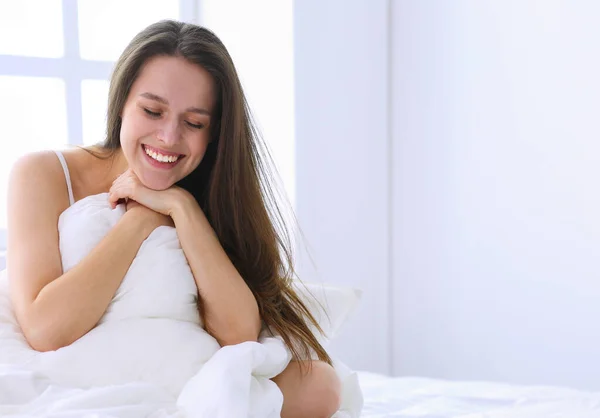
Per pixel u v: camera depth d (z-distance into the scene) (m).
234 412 1.22
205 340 1.43
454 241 2.96
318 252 2.88
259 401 1.32
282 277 1.68
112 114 1.59
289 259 1.72
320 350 1.57
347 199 2.95
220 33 2.90
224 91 1.52
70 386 1.32
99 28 2.80
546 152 2.72
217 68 1.50
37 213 1.48
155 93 1.45
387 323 3.09
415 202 3.06
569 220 2.67
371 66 3.00
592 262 2.62
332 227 2.92
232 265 1.54
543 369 2.75
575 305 2.67
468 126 2.90
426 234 3.04
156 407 1.27
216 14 2.89
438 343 3.03
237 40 2.87
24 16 2.65
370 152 3.01
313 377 1.49
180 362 1.38
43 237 1.46
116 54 2.83
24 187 1.51
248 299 1.52
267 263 1.65
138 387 1.29
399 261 3.09
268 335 1.55
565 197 2.68
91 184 1.62
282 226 1.85
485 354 2.90
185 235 1.51
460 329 2.96
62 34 2.59
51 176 1.54
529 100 2.75
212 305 1.50
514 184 2.80
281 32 2.79
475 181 2.89
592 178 2.61
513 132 2.79
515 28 2.78
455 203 2.95
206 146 1.55
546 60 2.71
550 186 2.71
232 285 1.51
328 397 1.48
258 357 1.34
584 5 2.62
